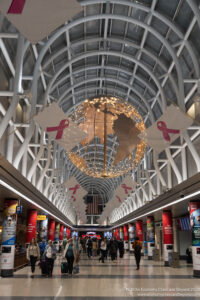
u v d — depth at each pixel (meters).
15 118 17.16
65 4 4.89
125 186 22.86
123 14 18.48
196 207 15.02
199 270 13.52
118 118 12.41
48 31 5.06
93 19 17.39
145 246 33.09
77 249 14.66
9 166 11.94
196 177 13.52
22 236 25.98
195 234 14.48
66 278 12.73
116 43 21.36
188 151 19.22
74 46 20.77
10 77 15.84
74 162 13.40
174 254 18.34
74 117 12.96
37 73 16.72
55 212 29.88
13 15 4.92
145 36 18.83
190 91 17.48
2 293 8.92
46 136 26.55
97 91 29.16
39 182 21.72
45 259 13.42
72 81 24.36
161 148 10.95
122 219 43.09
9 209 14.71
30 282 11.44
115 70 25.03
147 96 25.59
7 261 13.61
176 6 15.88
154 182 29.70
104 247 21.98
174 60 16.52
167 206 20.05
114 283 11.20
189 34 16.05
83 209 33.66
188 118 10.48
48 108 10.98
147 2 16.84
